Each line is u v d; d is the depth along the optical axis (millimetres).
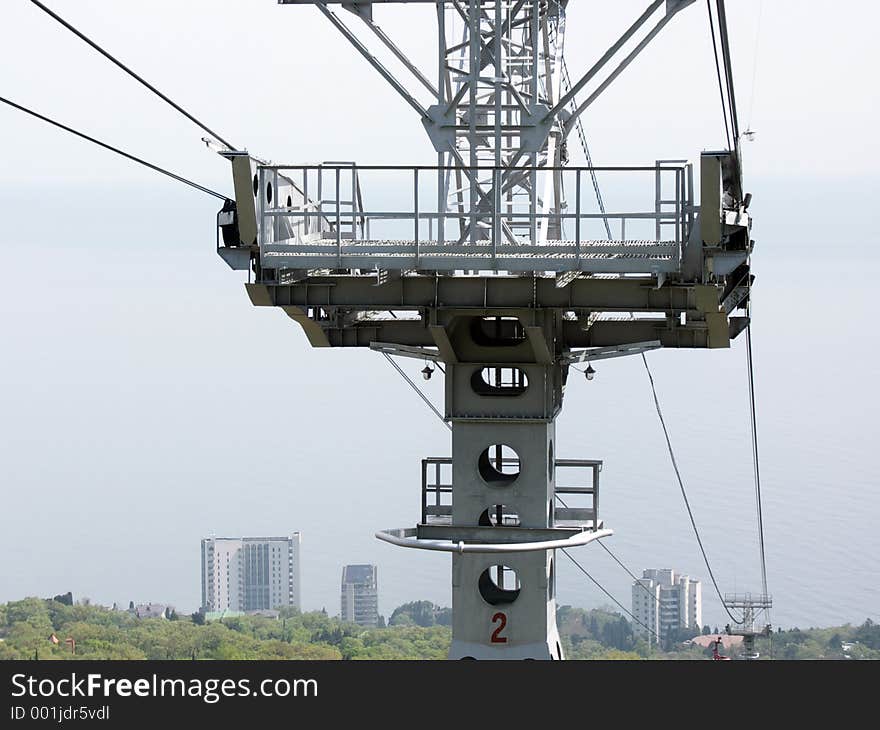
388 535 44656
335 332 46688
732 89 36844
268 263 40531
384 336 46688
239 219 40000
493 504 44656
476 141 44250
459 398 44656
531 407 44406
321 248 40375
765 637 94375
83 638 115500
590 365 47031
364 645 119938
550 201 45875
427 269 40594
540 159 45625
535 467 44469
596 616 119250
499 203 40125
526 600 44719
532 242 43219
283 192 42000
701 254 39500
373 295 42438
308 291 42344
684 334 45781
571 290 41938
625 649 116875
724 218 39156
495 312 42375
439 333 42812
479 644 44969
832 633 123812
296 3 44750
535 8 44906
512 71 46781
